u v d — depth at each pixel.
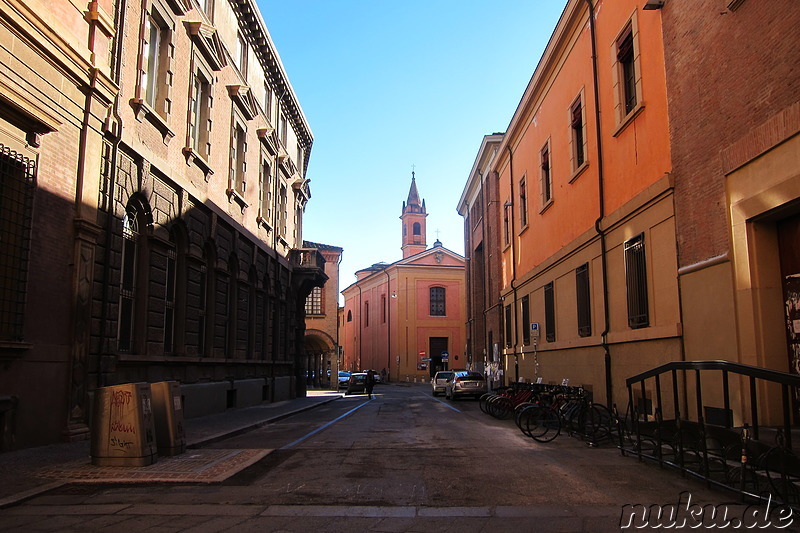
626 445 10.45
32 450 9.61
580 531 5.26
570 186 18.03
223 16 20.42
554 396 13.84
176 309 16.36
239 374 21.91
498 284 30.41
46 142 10.39
